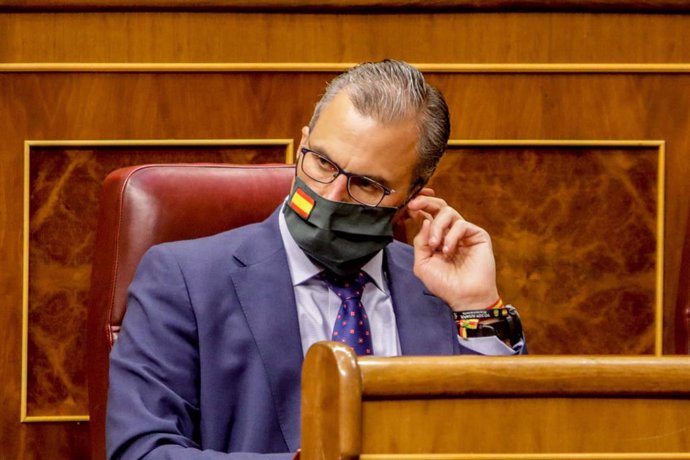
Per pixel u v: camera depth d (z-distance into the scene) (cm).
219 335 541
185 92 845
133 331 536
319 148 541
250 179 624
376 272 600
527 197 862
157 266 551
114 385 520
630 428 321
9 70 828
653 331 868
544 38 867
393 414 306
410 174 558
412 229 842
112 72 838
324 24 853
